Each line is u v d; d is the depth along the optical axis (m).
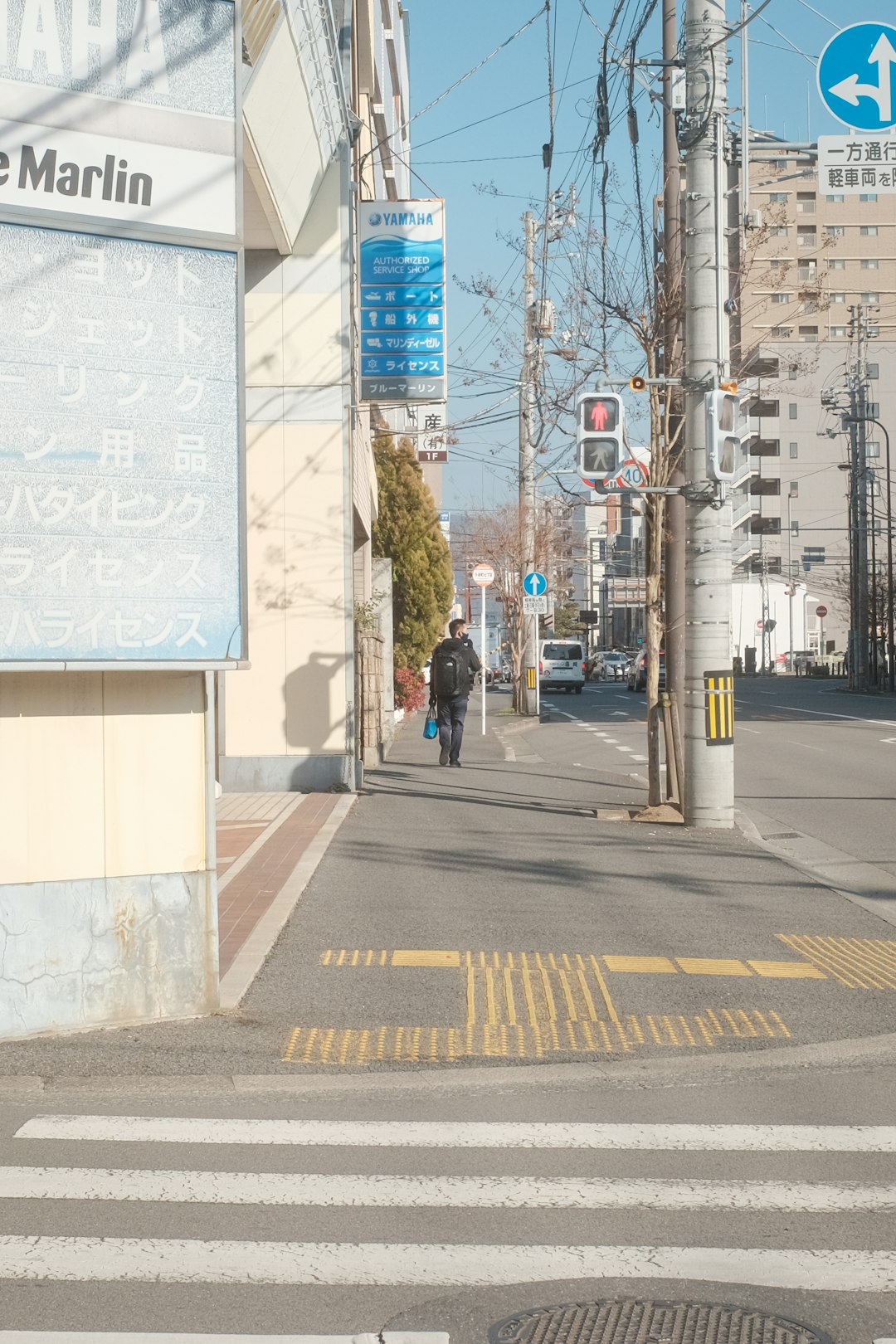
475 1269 4.44
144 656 7.03
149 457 7.05
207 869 7.57
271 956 9.05
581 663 63.84
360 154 25.55
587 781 20.23
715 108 14.34
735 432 14.46
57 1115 6.11
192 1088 6.52
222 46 7.28
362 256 19.22
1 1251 4.57
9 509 6.72
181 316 7.14
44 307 6.80
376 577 29.16
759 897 11.30
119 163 6.97
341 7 17.88
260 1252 4.57
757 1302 4.20
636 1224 4.84
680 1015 7.84
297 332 18.06
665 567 16.48
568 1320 4.07
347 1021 7.63
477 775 21.05
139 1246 4.62
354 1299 4.21
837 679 81.44
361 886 11.45
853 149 12.16
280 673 18.06
